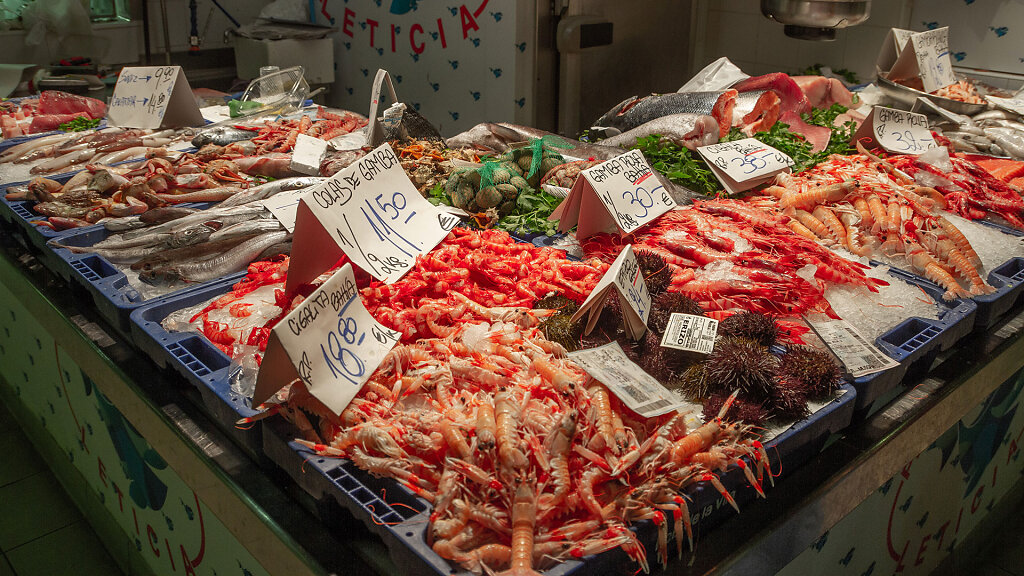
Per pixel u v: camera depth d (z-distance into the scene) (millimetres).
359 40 6066
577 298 1979
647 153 3080
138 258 2340
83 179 2951
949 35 4977
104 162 3281
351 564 1383
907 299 2072
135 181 2863
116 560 2906
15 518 3164
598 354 1590
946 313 1994
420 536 1246
